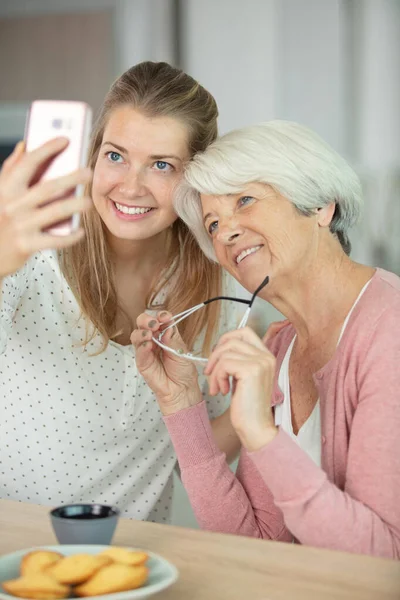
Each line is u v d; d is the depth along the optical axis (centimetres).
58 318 185
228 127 520
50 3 510
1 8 516
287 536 163
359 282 152
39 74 518
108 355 186
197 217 167
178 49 515
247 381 131
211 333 199
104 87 512
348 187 153
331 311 152
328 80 509
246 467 167
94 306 185
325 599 102
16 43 518
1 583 101
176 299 196
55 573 98
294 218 150
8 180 113
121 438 190
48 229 116
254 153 148
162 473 198
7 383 188
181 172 175
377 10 498
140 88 173
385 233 494
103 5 507
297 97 513
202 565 112
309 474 129
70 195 116
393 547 130
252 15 508
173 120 172
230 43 512
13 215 112
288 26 508
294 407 162
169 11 508
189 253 194
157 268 195
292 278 153
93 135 182
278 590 104
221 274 198
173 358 162
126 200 172
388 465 132
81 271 184
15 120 521
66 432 188
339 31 503
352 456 136
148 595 97
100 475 192
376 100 505
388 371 137
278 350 171
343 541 127
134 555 103
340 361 144
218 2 510
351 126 509
